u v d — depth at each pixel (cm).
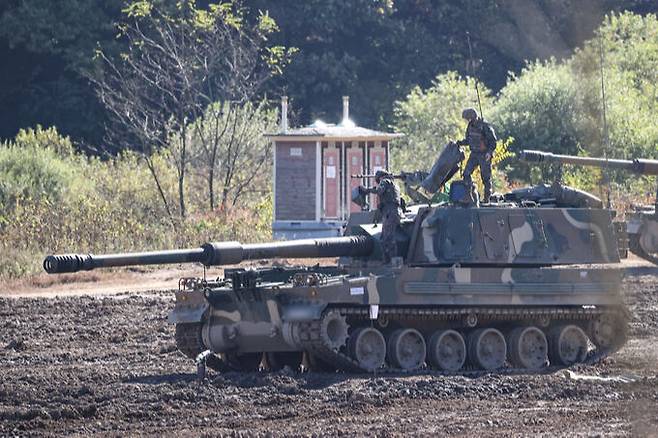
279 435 5572
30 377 7656
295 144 15762
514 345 8275
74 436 5700
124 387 7106
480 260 8206
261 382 7225
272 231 15800
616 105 14925
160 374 7831
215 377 7494
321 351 7581
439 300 7919
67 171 17888
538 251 8400
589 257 8588
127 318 10875
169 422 6044
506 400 6638
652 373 6894
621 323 8706
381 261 8306
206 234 15362
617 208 14025
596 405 6419
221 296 7944
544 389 6962
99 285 13438
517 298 8162
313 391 6931
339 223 15738
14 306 11588
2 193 16838
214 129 19312
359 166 15812
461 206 8362
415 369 7950
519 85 18212
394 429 5738
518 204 8688
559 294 8325
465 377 7525
